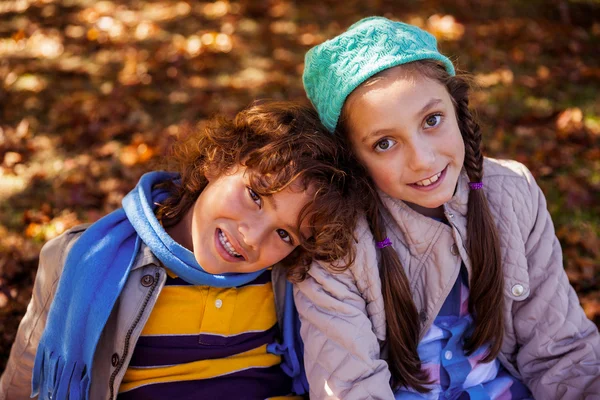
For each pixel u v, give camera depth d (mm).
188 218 1945
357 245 1844
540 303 1941
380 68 1652
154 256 1836
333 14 5426
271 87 4238
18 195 3160
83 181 3254
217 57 4645
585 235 2928
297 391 2068
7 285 2684
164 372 1873
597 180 3283
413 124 1662
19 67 4383
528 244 1944
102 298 1790
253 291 1979
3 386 2025
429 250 1861
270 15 5418
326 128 1856
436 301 1870
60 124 3752
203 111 3926
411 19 5254
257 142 1812
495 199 1913
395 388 1941
